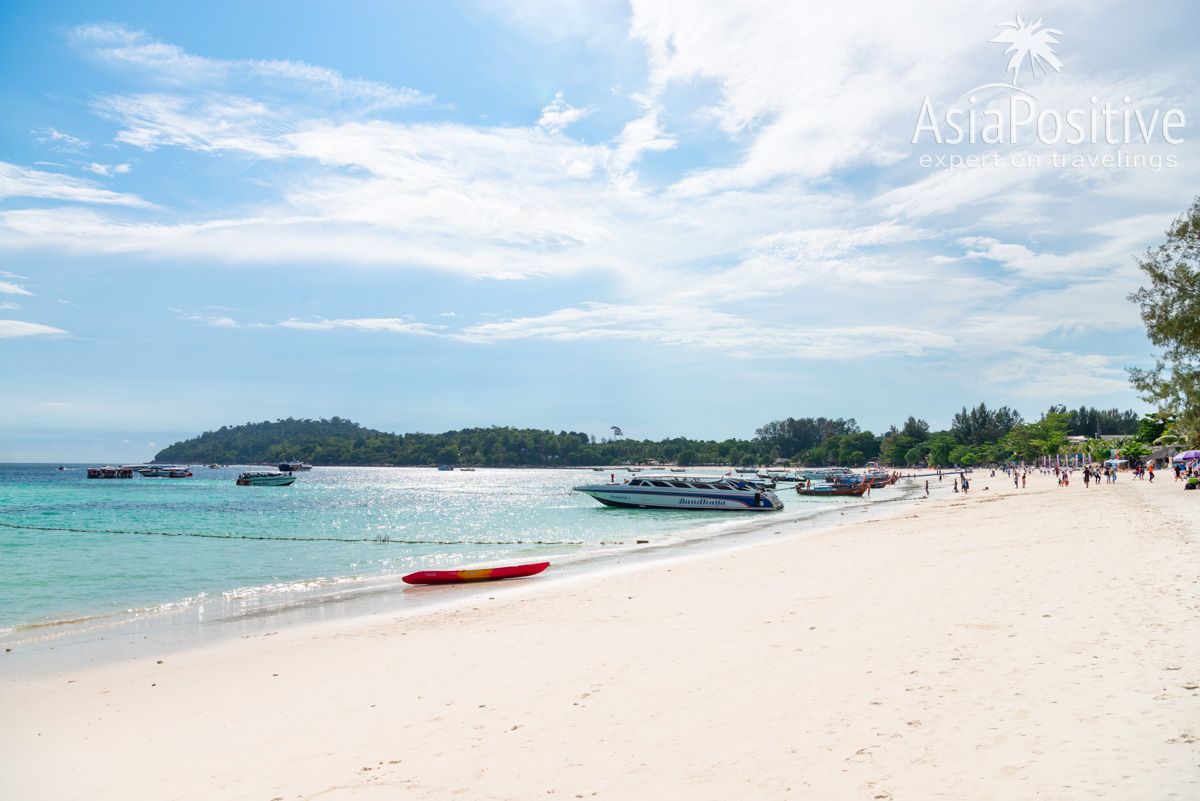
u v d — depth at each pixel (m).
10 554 36.03
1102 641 10.02
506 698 10.25
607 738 8.34
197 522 57.34
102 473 164.62
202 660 14.26
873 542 29.08
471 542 40.97
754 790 6.63
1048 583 15.02
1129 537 22.08
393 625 17.00
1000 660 9.69
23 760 8.95
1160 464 101.88
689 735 8.19
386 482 171.38
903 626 12.32
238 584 25.77
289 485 134.12
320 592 23.36
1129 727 6.98
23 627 18.08
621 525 51.34
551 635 14.34
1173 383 41.09
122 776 8.31
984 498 63.34
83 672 13.53
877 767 6.82
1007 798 5.94
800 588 17.78
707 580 20.77
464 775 7.60
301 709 10.51
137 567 30.92
